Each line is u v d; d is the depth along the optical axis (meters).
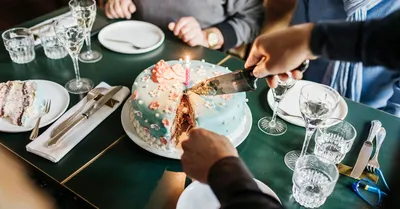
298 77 0.84
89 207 0.89
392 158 1.02
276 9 1.74
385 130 1.10
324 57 0.70
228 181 0.63
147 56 1.38
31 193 1.08
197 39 1.44
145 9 1.73
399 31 0.58
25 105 1.08
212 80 0.99
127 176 0.95
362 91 1.57
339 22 0.67
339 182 0.95
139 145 1.01
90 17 1.31
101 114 1.10
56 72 1.28
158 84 1.09
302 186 0.89
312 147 1.05
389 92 1.52
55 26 1.26
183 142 0.75
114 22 1.55
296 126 1.12
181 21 1.46
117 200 0.90
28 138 1.03
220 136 0.74
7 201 1.06
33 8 2.87
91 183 0.93
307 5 1.62
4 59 1.33
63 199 1.04
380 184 0.95
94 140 1.04
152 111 0.98
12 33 1.36
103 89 1.18
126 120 1.08
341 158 1.00
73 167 0.97
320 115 0.94
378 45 0.61
